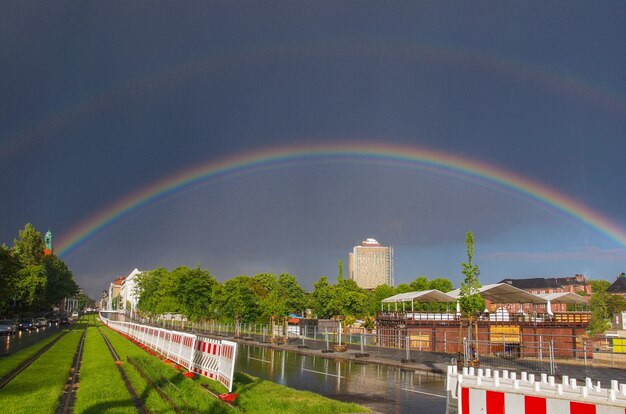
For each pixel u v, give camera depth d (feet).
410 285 380.17
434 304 214.07
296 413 40.22
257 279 341.62
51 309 472.44
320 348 141.79
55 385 54.49
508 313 154.20
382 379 74.54
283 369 88.69
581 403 17.13
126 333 186.39
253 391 52.19
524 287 548.31
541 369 89.35
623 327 168.04
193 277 256.32
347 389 63.36
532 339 143.43
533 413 18.30
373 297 342.85
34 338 161.38
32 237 394.11
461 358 106.22
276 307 174.50
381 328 159.02
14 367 71.41
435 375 80.84
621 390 16.66
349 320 164.55
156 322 395.75
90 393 47.29
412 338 140.05
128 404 41.91
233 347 50.85
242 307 207.10
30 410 39.86
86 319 510.99
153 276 411.54
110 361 80.38
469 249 103.30
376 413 43.62
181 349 77.46
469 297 101.19
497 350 141.59
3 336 175.52
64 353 99.25
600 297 233.76
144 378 60.13
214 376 57.77
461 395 20.61
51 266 434.30
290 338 192.54
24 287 306.76
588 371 87.61
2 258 191.93
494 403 19.47
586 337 142.82
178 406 40.96
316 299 265.75
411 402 53.01
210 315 254.27
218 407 41.11
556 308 310.24
